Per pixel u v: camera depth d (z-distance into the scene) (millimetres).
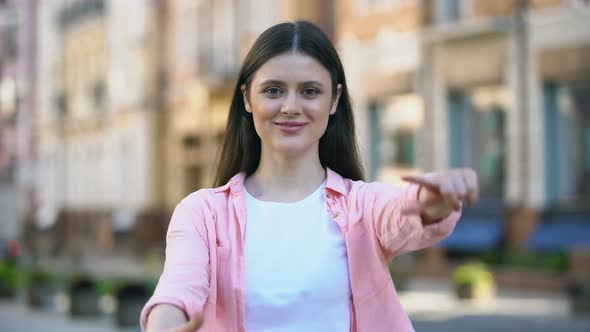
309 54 2625
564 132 19109
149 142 33594
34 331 12383
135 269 24156
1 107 45375
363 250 2553
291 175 2695
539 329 12375
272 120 2641
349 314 2555
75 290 14016
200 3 30594
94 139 38594
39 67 43688
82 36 39625
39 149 43625
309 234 2584
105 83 37531
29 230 42312
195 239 2525
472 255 19969
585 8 18516
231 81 28250
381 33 22672
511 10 19797
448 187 2043
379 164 22938
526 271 17906
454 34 20641
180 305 2236
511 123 19859
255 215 2629
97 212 37812
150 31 33844
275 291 2521
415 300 16297
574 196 18859
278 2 25969
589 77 18422
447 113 21172
